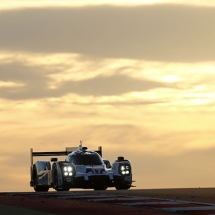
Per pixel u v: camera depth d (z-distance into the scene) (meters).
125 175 83.62
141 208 45.91
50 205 48.56
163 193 64.88
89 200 54.28
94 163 85.06
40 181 88.62
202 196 59.34
